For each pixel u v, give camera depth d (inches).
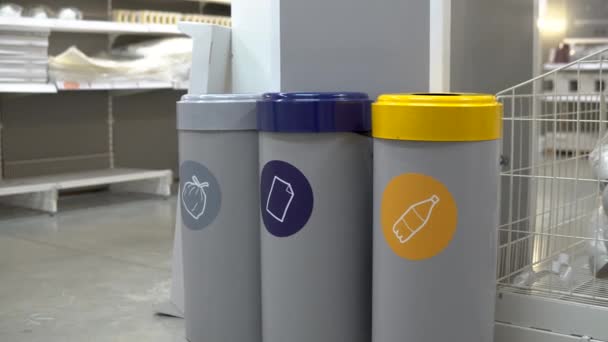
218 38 89.2
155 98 224.8
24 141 193.6
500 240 99.4
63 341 86.8
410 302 66.9
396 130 65.2
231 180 78.7
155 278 115.6
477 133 64.7
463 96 65.1
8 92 182.4
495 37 101.3
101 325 92.7
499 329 79.8
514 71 104.7
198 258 81.6
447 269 65.8
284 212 73.2
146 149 223.8
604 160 80.7
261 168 75.7
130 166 219.9
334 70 86.4
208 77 89.1
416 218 65.6
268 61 86.7
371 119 72.1
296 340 74.7
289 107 70.9
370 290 76.8
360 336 76.1
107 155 214.1
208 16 213.6
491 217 67.5
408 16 93.7
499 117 67.4
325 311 74.0
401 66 93.6
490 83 101.4
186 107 79.6
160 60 192.4
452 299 66.2
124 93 210.8
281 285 74.6
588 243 86.3
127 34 212.2
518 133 103.6
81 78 177.9
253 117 77.7
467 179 65.1
